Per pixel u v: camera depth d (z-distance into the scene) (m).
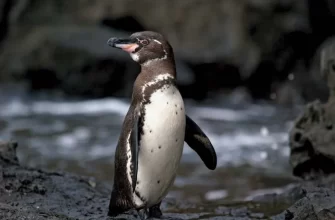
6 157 17.84
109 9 49.16
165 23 49.03
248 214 16.53
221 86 47.59
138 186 13.69
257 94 47.88
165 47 13.73
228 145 30.27
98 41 46.53
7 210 13.73
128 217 14.66
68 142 30.91
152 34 13.90
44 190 16.11
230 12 48.44
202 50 47.56
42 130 33.62
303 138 18.75
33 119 36.81
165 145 13.34
